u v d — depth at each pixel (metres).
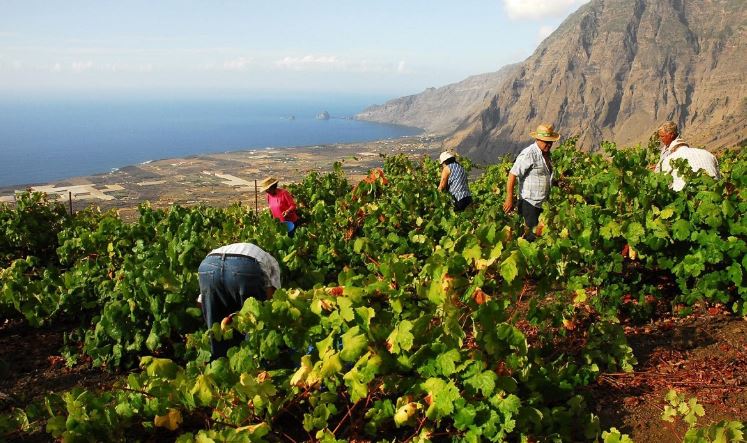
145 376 4.22
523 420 3.72
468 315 4.00
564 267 5.82
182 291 5.77
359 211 9.77
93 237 9.02
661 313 6.10
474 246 4.12
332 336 3.79
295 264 6.61
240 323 3.94
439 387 3.52
